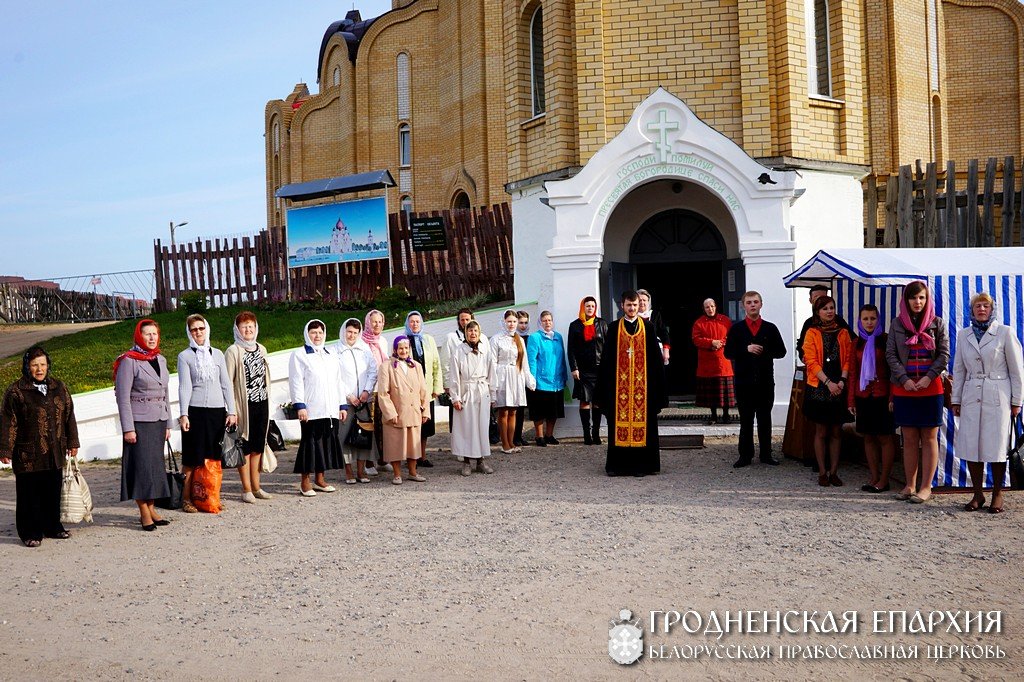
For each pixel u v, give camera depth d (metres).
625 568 6.88
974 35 28.50
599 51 14.36
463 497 9.84
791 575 6.60
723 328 13.93
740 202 13.52
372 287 24.09
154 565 7.52
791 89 13.96
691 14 14.21
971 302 8.70
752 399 11.13
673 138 13.66
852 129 14.72
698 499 9.32
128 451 8.79
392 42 34.72
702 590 6.33
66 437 8.69
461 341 11.40
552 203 14.07
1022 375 8.47
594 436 13.59
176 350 19.48
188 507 9.63
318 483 10.58
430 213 22.34
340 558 7.47
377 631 5.74
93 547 8.23
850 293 11.65
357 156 35.25
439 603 6.23
